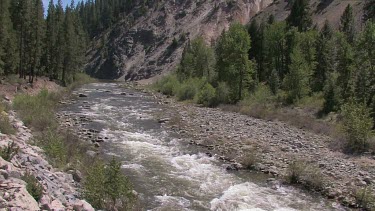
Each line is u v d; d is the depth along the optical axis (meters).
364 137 22.19
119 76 136.62
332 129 27.94
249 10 130.00
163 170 18.39
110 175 11.84
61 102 42.12
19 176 9.91
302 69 43.28
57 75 69.94
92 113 35.38
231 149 22.44
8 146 11.88
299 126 30.97
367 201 14.43
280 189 16.20
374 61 33.16
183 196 15.02
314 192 15.94
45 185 10.50
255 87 50.56
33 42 59.31
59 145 16.30
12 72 57.31
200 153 21.80
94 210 9.93
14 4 61.81
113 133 26.53
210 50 71.06
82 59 101.50
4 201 7.80
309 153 21.69
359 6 73.31
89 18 184.62
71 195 10.92
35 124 22.38
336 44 51.12
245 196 15.22
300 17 71.38
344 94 35.84
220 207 13.98
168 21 145.38
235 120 33.56
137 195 14.26
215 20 126.50
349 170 18.33
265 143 24.02
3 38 50.88
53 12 70.25
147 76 120.88
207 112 39.19
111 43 157.12
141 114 36.47
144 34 147.12
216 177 17.62
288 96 42.75
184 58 80.06
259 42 63.59
